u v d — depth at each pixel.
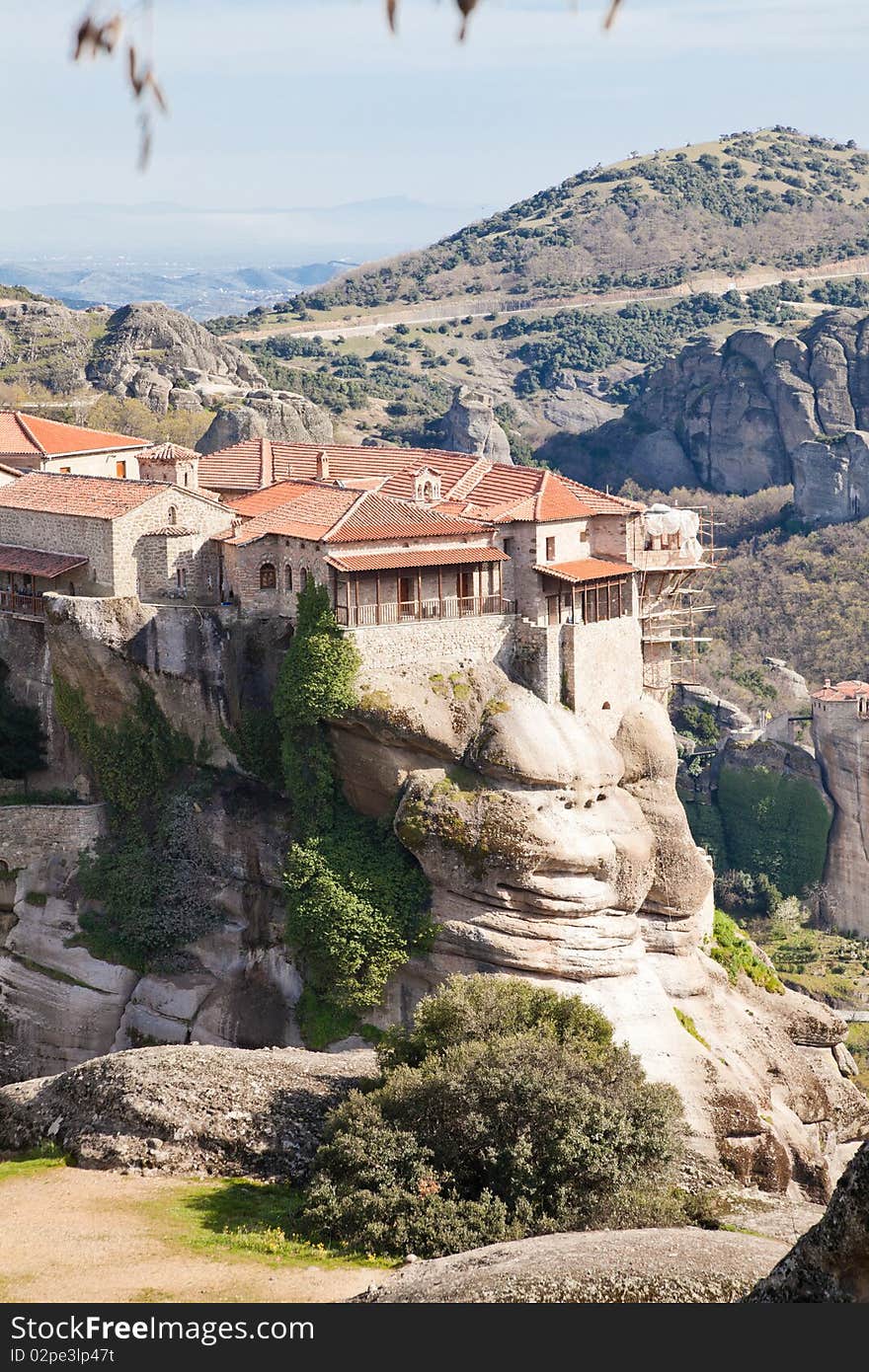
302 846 77.94
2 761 84.50
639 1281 40.53
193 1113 56.97
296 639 78.31
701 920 86.25
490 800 77.12
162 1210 50.97
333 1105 58.34
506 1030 58.34
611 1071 55.50
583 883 78.50
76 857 82.94
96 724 83.06
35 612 85.31
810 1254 36.06
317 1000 77.19
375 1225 48.03
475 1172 51.78
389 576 79.19
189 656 81.94
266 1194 53.28
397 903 77.00
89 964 81.12
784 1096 83.06
